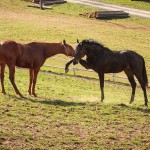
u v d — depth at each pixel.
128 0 92.50
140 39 63.72
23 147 17.23
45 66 43.44
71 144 17.91
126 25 73.31
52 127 19.52
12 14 72.94
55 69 42.75
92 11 82.56
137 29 70.75
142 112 23.33
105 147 17.92
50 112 21.56
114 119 21.52
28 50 24.14
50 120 20.36
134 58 25.28
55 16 74.88
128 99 30.56
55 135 18.62
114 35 64.44
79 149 17.53
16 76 34.78
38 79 35.69
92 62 24.62
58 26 66.69
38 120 20.19
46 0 85.56
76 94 30.12
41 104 22.89
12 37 57.94
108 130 19.88
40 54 24.55
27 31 61.94
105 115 22.05
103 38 61.66
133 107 24.44
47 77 37.47
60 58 48.56
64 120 20.55
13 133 18.31
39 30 63.12
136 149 18.09
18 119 20.05
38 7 80.88
